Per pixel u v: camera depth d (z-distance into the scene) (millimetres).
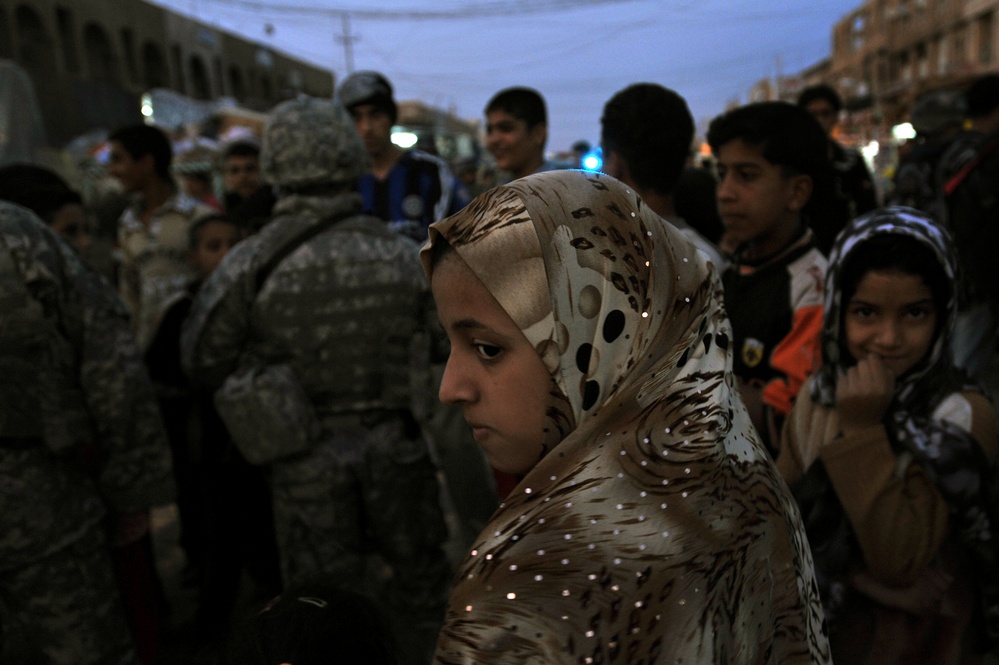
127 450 1826
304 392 2031
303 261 2010
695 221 2764
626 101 1855
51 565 1693
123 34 20828
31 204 2322
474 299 631
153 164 3402
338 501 2053
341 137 2064
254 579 2717
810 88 4195
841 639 1251
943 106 4762
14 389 1609
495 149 3125
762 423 1514
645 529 562
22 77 8984
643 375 621
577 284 609
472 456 2703
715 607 567
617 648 539
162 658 2426
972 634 1247
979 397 1221
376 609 1058
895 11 39188
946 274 1188
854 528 1189
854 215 3518
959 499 1140
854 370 1218
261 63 28516
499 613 550
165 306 2678
